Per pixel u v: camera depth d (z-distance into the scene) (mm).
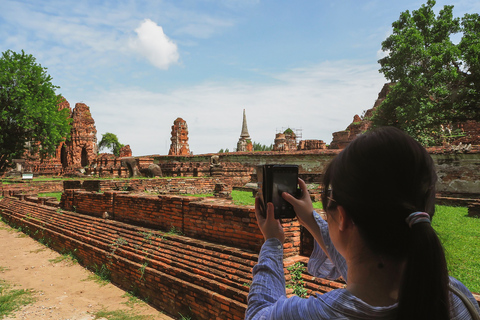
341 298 756
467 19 17062
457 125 27453
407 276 707
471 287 4133
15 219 12930
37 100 30625
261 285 965
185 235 6418
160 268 5984
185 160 32719
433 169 796
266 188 1104
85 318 5461
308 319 756
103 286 6938
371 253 787
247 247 5180
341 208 816
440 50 16781
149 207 7410
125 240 7293
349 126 39688
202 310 5000
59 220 10359
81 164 43531
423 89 17422
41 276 7590
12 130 30219
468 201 12898
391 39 18375
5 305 5914
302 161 24766
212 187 19734
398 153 749
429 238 704
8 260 8859
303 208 1103
